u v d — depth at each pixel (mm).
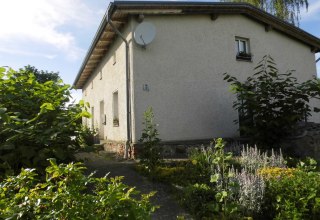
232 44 9953
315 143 7754
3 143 3625
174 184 5008
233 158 6383
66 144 4125
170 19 8828
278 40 11336
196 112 8852
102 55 12125
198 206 4039
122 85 8938
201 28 9336
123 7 7668
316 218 3807
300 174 4516
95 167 6629
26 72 4754
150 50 8383
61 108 4414
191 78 8914
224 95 9414
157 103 8297
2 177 3281
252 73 10305
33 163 3592
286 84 8000
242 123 8352
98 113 13609
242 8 9930
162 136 8266
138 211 1973
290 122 7582
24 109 4180
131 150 7902
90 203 1933
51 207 1904
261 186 3967
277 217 3660
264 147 7840
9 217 1697
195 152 6723
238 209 3795
